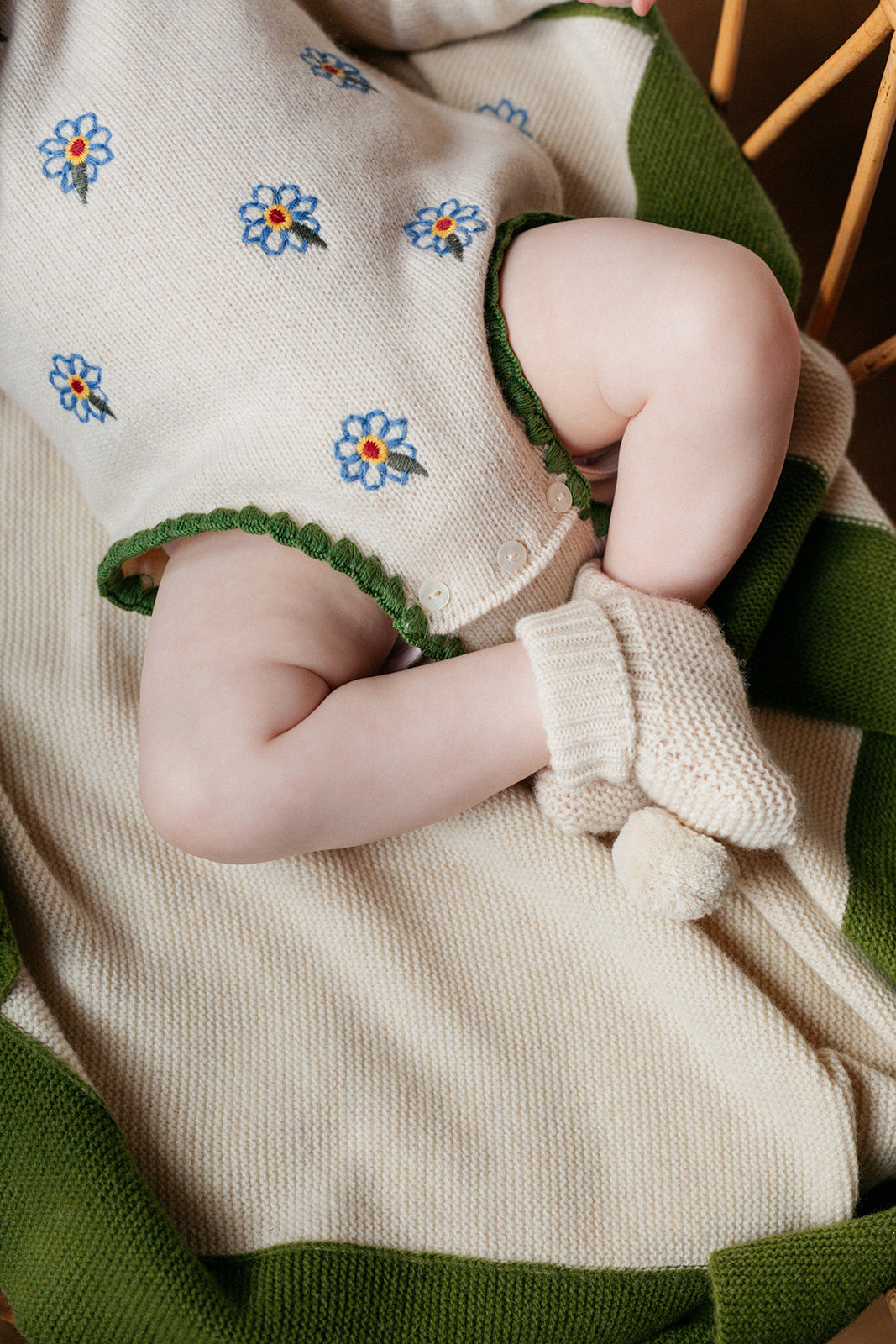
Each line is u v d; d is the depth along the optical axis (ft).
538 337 2.32
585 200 2.66
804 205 3.20
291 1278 2.32
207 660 2.30
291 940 2.45
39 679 2.56
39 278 2.32
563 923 2.45
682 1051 2.41
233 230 2.27
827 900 2.43
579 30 2.59
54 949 2.42
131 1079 2.39
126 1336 2.28
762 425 2.25
